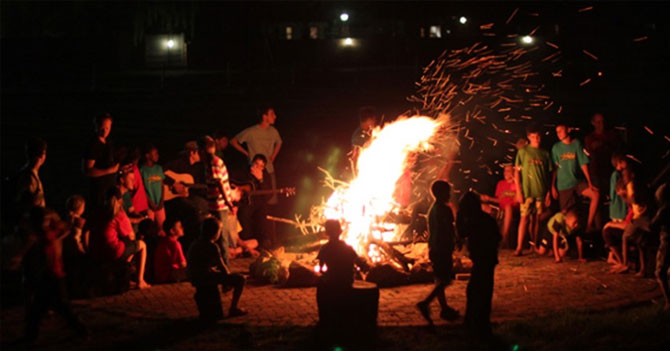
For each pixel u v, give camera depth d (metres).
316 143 23.70
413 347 7.44
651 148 19.47
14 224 10.12
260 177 12.68
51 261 7.68
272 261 10.32
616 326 7.80
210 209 10.50
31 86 35.03
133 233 10.14
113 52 40.31
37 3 42.72
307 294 9.65
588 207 13.05
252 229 12.71
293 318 8.48
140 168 11.70
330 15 42.44
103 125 10.52
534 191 11.94
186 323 8.34
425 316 7.98
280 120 26.20
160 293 9.80
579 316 8.22
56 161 22.02
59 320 8.48
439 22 40.75
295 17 42.19
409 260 10.33
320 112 27.19
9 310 8.97
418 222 11.28
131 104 29.08
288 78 33.09
